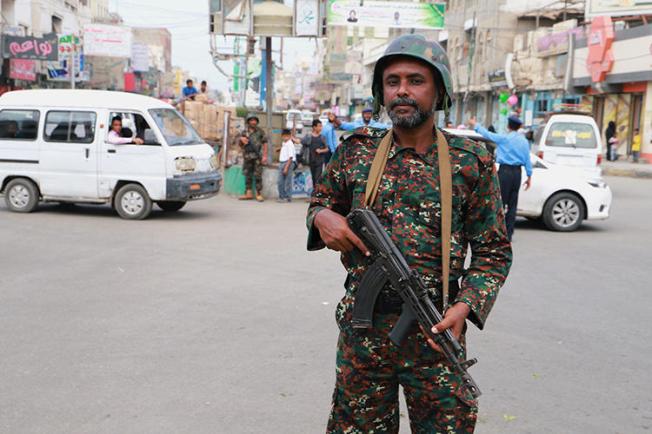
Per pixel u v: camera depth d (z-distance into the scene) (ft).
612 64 99.19
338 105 271.49
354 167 7.95
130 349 17.20
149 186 39.17
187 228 36.52
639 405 14.43
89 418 13.26
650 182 71.97
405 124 7.55
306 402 14.15
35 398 14.16
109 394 14.40
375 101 8.10
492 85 141.28
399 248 7.60
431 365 7.75
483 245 7.91
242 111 76.18
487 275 7.79
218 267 26.86
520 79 130.21
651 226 40.73
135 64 170.81
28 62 90.53
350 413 8.18
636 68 93.50
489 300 7.65
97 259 27.99
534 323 20.21
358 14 84.17
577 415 13.84
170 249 30.40
